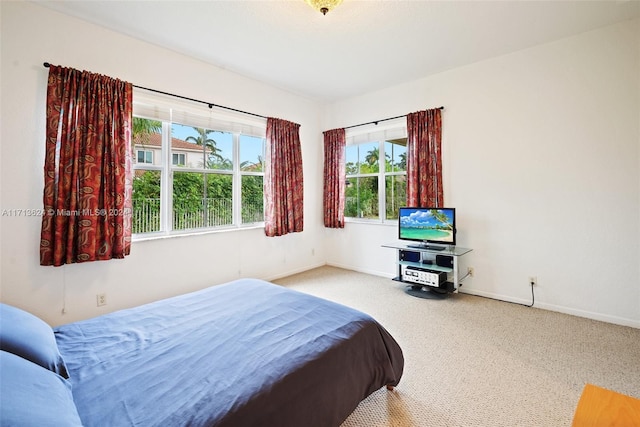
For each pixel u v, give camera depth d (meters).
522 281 3.15
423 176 3.69
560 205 2.91
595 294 2.77
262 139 4.10
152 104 2.96
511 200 3.19
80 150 2.41
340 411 1.28
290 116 4.32
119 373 1.14
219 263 3.53
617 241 2.65
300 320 1.61
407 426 1.50
